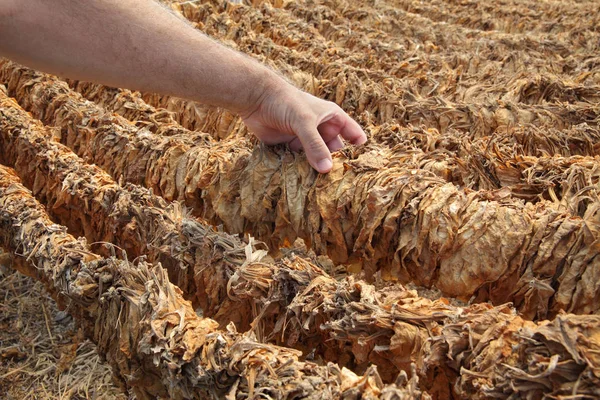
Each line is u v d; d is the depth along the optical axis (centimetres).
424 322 108
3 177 175
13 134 194
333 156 146
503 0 437
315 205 142
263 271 130
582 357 88
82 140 200
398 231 138
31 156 188
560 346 90
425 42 342
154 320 115
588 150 192
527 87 232
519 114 209
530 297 129
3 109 205
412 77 258
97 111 204
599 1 438
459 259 132
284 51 277
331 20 364
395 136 188
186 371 110
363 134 148
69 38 104
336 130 146
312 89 241
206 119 228
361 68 266
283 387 101
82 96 239
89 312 138
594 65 267
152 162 175
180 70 118
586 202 140
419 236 133
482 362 97
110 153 187
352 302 113
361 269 154
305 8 363
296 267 128
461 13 419
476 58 285
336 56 286
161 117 209
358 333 112
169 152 171
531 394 91
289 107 132
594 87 226
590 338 90
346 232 143
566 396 87
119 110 220
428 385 109
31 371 167
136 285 126
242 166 151
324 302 117
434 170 157
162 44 114
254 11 336
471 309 107
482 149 170
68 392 160
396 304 110
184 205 166
